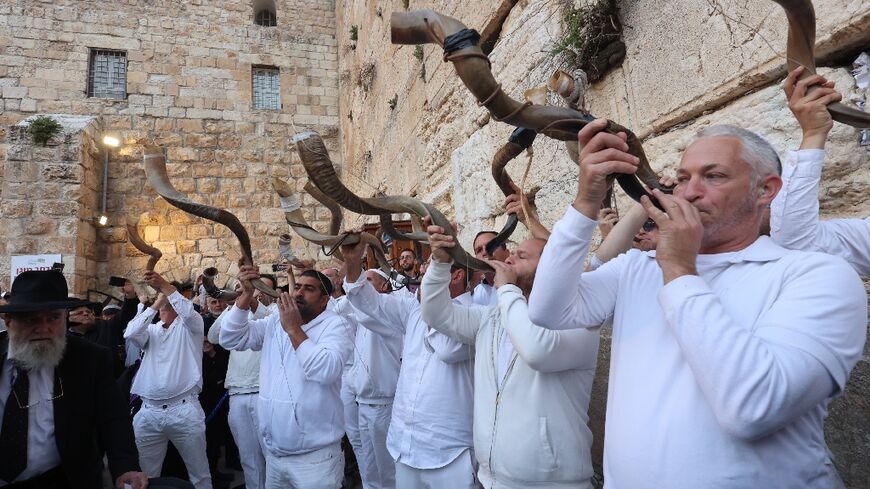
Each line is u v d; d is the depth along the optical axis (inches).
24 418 77.3
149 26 505.7
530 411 68.7
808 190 54.2
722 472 36.4
